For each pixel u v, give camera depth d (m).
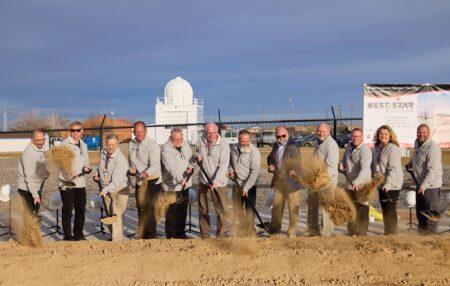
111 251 6.26
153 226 8.00
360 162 7.42
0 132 12.71
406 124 9.91
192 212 11.33
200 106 48.03
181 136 8.13
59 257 6.00
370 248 6.14
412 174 7.73
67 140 8.11
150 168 7.78
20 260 5.93
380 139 7.53
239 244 6.45
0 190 8.50
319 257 5.88
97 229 9.55
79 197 8.13
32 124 52.53
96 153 30.95
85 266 5.72
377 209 10.73
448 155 25.95
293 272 5.55
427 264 5.64
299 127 13.54
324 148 7.58
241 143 8.01
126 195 7.98
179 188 8.15
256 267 5.67
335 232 8.80
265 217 10.41
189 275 5.53
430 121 9.89
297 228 9.03
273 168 8.04
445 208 10.82
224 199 7.89
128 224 9.99
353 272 5.51
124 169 7.92
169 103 47.84
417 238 6.64
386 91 9.89
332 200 7.39
